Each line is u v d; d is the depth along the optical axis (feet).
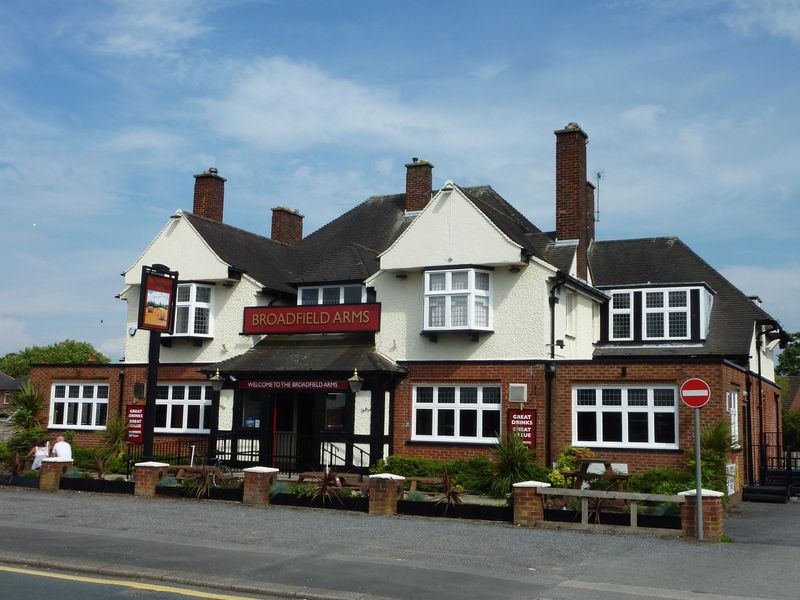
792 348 188.65
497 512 52.31
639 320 92.48
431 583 34.55
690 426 67.31
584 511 49.16
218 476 65.36
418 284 81.97
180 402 92.43
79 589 33.35
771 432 96.89
